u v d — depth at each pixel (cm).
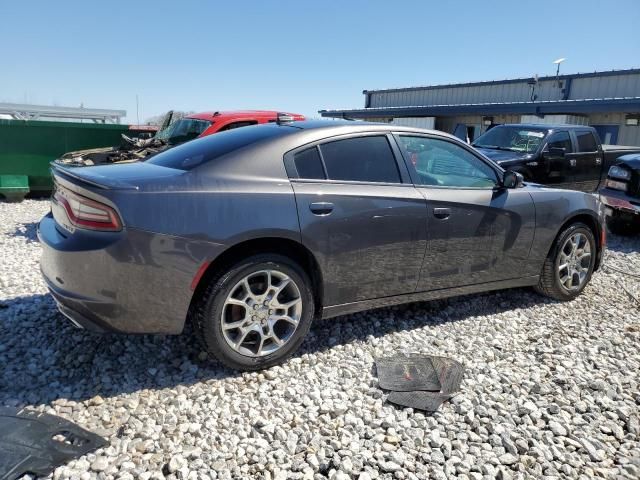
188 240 287
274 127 363
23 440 243
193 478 232
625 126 1559
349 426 273
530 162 862
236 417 277
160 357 336
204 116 791
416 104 2719
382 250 355
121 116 1833
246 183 310
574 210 458
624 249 734
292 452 253
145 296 285
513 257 429
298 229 317
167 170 317
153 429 264
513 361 356
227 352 309
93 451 243
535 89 2094
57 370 316
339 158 348
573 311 454
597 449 264
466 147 416
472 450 258
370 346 366
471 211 393
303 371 328
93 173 303
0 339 352
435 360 347
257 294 319
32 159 972
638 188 752
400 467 245
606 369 348
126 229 275
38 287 457
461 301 462
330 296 344
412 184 373
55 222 326
